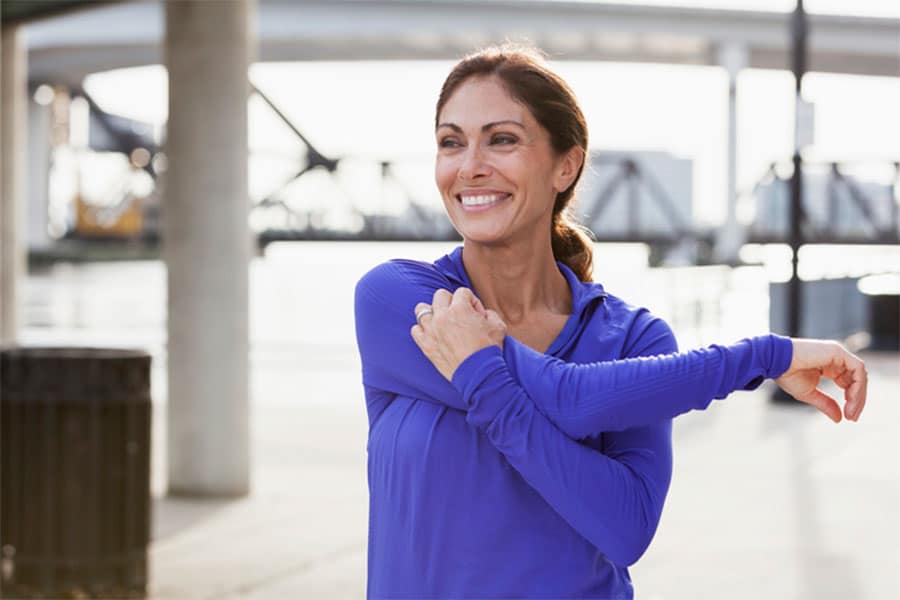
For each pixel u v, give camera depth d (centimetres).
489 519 194
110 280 5803
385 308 203
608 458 194
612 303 216
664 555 721
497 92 201
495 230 202
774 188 5938
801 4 1594
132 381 599
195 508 884
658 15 6925
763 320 2444
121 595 600
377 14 6744
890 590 641
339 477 1016
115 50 7444
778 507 870
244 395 940
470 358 190
